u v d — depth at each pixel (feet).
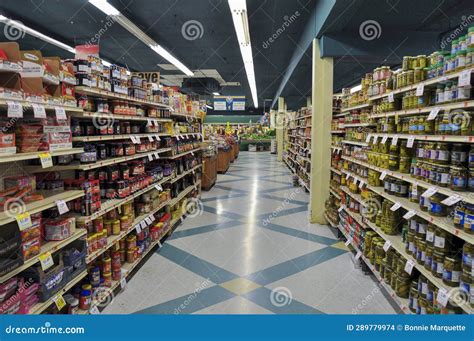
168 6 20.21
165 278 11.78
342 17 14.52
